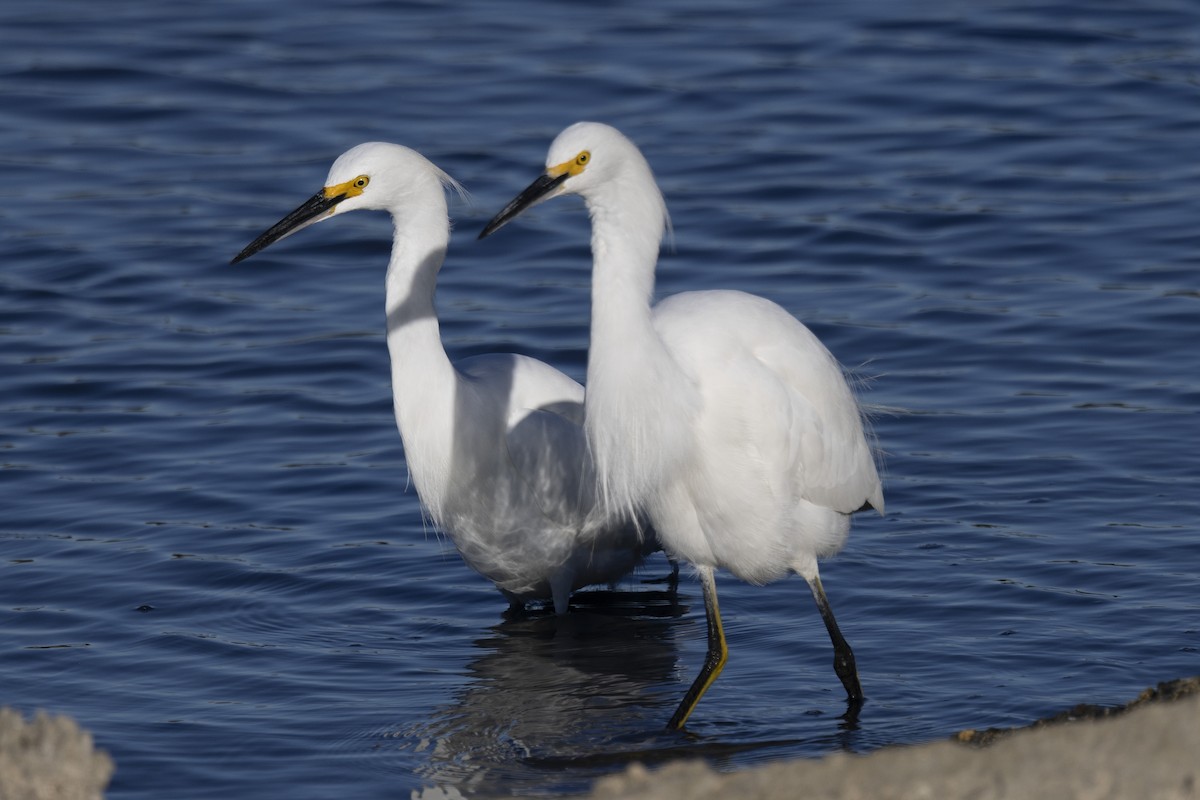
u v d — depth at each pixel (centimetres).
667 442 1012
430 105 2384
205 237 2003
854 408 1102
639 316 991
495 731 1022
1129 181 2083
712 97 2388
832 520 1090
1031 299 1772
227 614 1198
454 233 1997
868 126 2288
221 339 1748
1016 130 2255
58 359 1695
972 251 1908
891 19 2684
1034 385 1569
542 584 1241
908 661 1095
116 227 2030
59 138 2305
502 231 2012
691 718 1034
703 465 1034
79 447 1495
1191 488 1338
